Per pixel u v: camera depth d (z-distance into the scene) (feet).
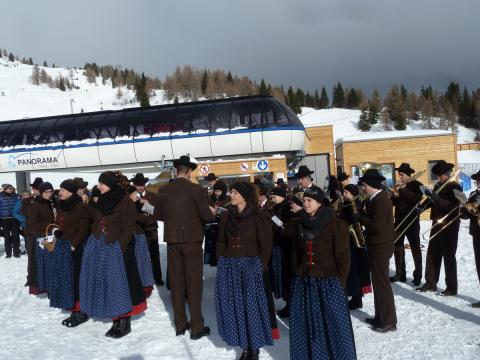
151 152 80.28
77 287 15.15
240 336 11.37
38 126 89.40
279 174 48.29
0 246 38.32
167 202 13.60
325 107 409.28
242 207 11.84
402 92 366.02
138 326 14.96
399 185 18.89
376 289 13.34
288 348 12.33
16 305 18.24
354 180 44.24
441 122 318.65
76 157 84.28
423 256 24.59
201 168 49.39
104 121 85.40
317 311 9.98
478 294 16.60
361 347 12.12
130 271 14.16
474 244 15.49
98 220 14.03
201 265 13.73
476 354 11.19
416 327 13.46
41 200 19.17
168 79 409.49
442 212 16.81
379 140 43.80
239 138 75.51
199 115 79.56
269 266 15.42
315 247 10.11
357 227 13.92
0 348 13.06
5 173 88.63
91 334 14.30
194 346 12.83
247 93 392.06
